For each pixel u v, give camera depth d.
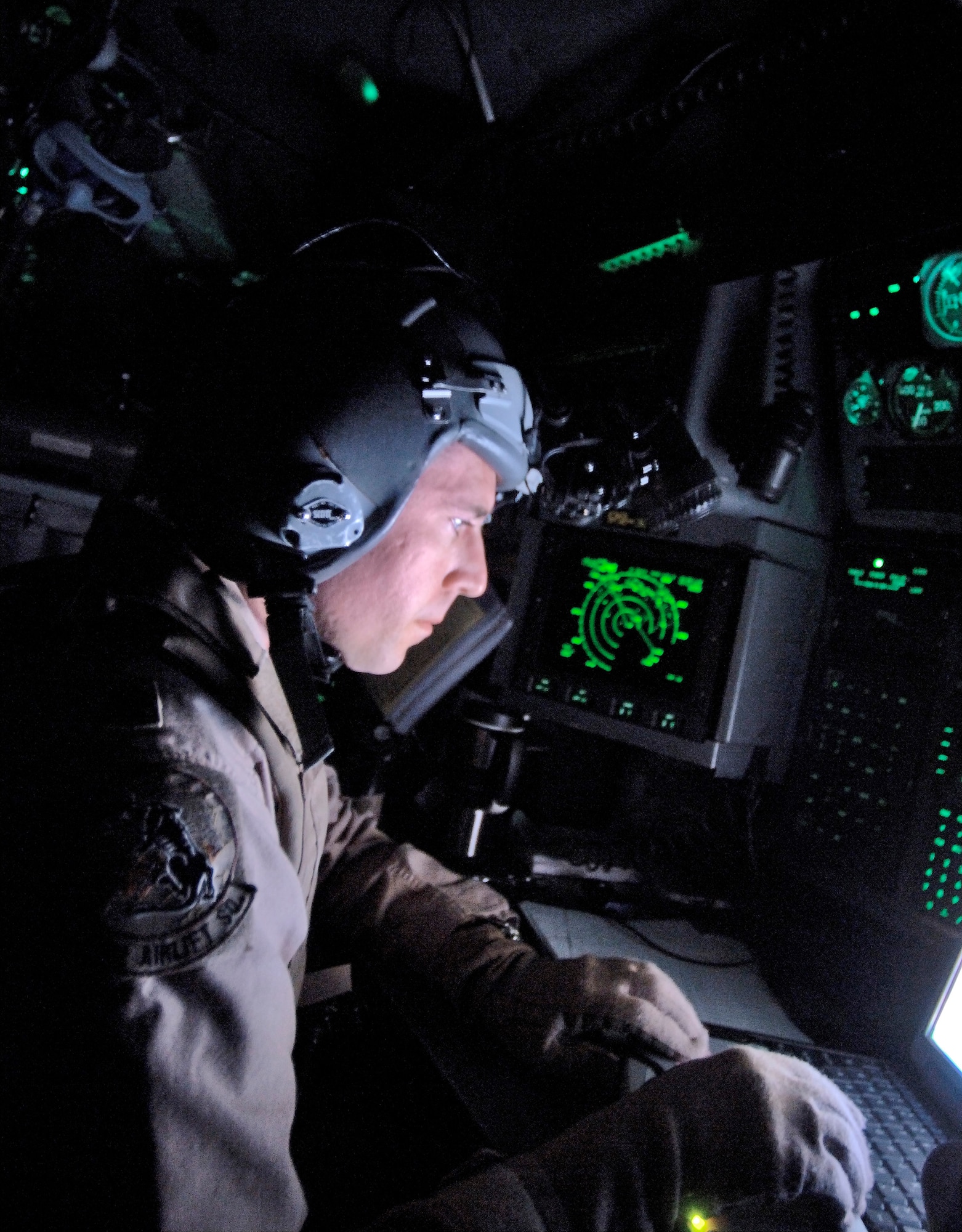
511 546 1.70
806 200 1.14
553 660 1.56
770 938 1.33
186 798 0.51
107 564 0.63
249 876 0.54
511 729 1.42
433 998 0.95
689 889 1.40
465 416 0.66
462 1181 0.61
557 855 1.40
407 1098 0.92
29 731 0.53
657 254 1.40
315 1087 0.94
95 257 1.70
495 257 1.71
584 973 0.87
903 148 1.03
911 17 1.00
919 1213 0.74
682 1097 0.65
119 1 1.45
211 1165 0.47
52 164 1.36
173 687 0.57
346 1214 0.81
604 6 1.23
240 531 0.60
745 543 1.32
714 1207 0.60
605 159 1.50
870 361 1.25
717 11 1.18
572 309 1.56
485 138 1.54
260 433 0.59
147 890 0.48
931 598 1.22
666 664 1.40
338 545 0.61
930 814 1.14
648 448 1.26
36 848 0.49
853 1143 0.65
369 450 0.59
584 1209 0.58
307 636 0.64
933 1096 0.93
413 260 1.65
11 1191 0.44
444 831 1.49
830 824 1.28
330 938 1.07
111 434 1.58
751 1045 1.00
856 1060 1.00
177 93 1.61
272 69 1.63
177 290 1.78
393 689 1.38
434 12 1.36
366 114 1.68
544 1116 0.78
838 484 1.37
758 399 1.33
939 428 1.17
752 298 1.31
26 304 1.66
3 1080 0.45
